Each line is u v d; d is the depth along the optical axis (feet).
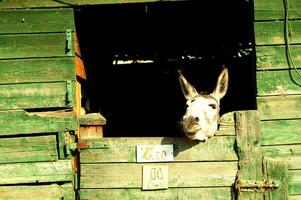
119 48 21.76
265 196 12.97
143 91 23.57
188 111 12.73
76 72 13.88
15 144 13.16
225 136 13.17
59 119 13.12
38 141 13.16
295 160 13.05
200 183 13.10
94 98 17.99
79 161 13.32
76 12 13.97
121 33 19.04
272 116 13.12
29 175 13.10
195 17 16.88
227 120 13.19
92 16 15.75
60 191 13.10
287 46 13.19
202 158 13.15
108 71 22.04
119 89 23.53
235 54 22.54
